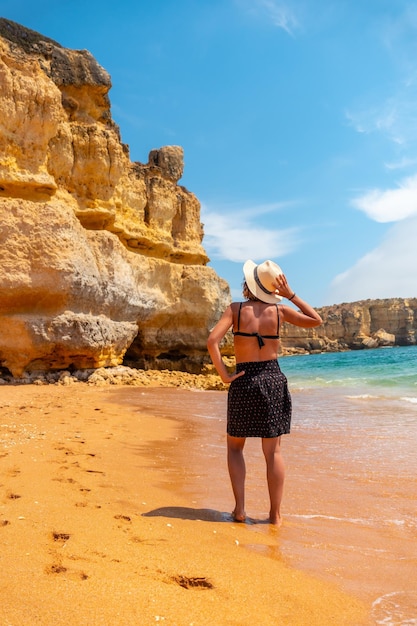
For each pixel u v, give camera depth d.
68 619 1.80
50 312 14.47
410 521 3.51
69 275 14.37
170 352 23.89
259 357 3.56
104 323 16.36
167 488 4.12
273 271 3.64
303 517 3.59
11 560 2.28
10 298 13.84
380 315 106.56
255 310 3.61
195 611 1.96
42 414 8.09
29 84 15.12
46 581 2.08
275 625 1.93
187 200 25.22
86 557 2.39
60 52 18.47
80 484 3.88
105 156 18.30
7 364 14.13
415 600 2.25
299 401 12.68
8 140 14.74
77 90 18.77
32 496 3.37
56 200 15.72
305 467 5.21
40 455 4.82
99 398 11.37
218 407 10.19
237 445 3.62
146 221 22.31
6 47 15.39
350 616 2.06
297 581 2.40
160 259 22.36
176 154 25.16
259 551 2.82
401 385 17.33
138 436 6.59
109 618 1.83
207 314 23.70
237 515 3.42
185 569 2.38
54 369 14.97
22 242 13.98
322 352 101.12
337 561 2.73
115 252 17.89
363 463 5.37
